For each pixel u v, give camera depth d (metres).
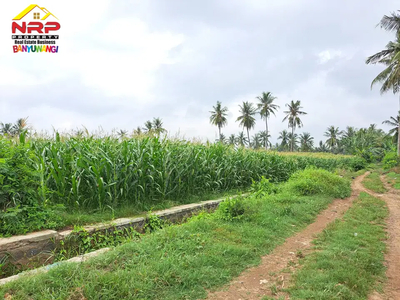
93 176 6.08
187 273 3.45
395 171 20.27
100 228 5.17
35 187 5.33
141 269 3.37
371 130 62.16
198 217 6.19
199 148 9.92
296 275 3.73
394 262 4.45
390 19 21.19
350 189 12.34
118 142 7.91
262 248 4.72
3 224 4.48
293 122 56.22
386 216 7.62
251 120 48.09
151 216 6.06
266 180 10.55
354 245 4.92
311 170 12.91
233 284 3.49
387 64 23.39
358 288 3.42
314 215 7.38
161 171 7.53
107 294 2.86
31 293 2.84
